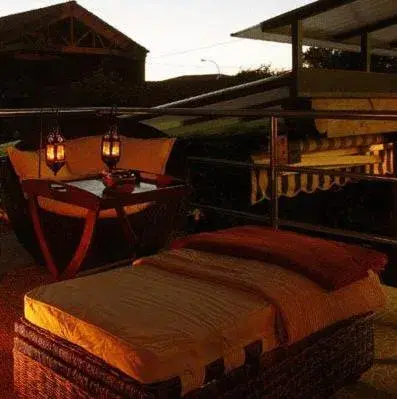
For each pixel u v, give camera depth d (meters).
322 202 7.98
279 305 2.06
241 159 5.89
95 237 3.77
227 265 2.36
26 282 3.71
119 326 1.86
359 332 2.44
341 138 6.35
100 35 21.67
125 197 3.43
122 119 5.14
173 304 2.02
